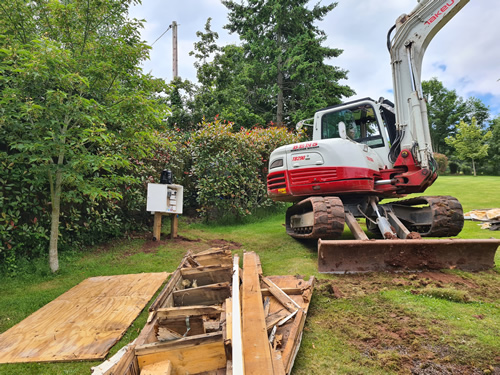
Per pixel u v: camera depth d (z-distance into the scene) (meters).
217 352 2.12
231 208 9.77
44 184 5.77
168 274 5.00
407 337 2.84
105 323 3.32
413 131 5.65
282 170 6.23
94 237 6.79
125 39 5.35
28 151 4.75
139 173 7.58
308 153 6.00
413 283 4.05
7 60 4.41
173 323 2.56
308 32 22.44
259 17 23.23
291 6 22.84
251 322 2.53
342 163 5.66
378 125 6.29
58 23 4.92
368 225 7.68
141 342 2.19
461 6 5.37
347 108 6.63
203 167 9.48
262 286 3.76
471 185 16.47
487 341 2.75
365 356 2.60
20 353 2.79
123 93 5.42
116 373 1.80
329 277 4.42
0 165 4.84
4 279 4.75
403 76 5.77
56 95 4.15
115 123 5.28
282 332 2.75
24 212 5.58
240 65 23.53
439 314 3.25
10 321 3.51
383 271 4.54
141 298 4.00
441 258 4.55
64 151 4.52
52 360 2.68
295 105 23.61
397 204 6.36
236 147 9.73
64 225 6.31
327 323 3.14
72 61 4.44
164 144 6.43
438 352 2.62
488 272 4.46
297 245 6.61
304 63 20.70
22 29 4.86
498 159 35.69
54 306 3.77
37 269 5.07
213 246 6.78
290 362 2.32
